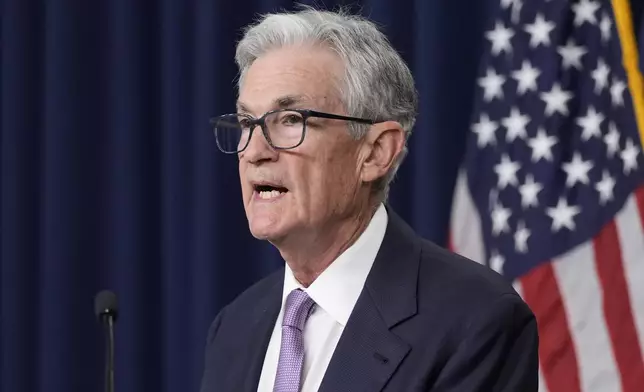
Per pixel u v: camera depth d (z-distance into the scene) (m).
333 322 3.30
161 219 6.76
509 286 3.28
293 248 3.31
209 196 6.41
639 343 5.34
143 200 6.76
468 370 3.02
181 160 6.59
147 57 6.82
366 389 3.05
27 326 7.00
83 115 6.84
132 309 6.68
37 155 7.04
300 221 3.18
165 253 6.64
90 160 6.86
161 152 6.77
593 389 5.39
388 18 6.24
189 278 6.57
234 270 6.48
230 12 6.54
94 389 6.84
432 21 6.05
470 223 5.68
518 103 5.66
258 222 3.21
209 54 6.45
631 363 5.34
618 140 5.48
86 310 6.84
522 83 5.66
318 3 6.36
